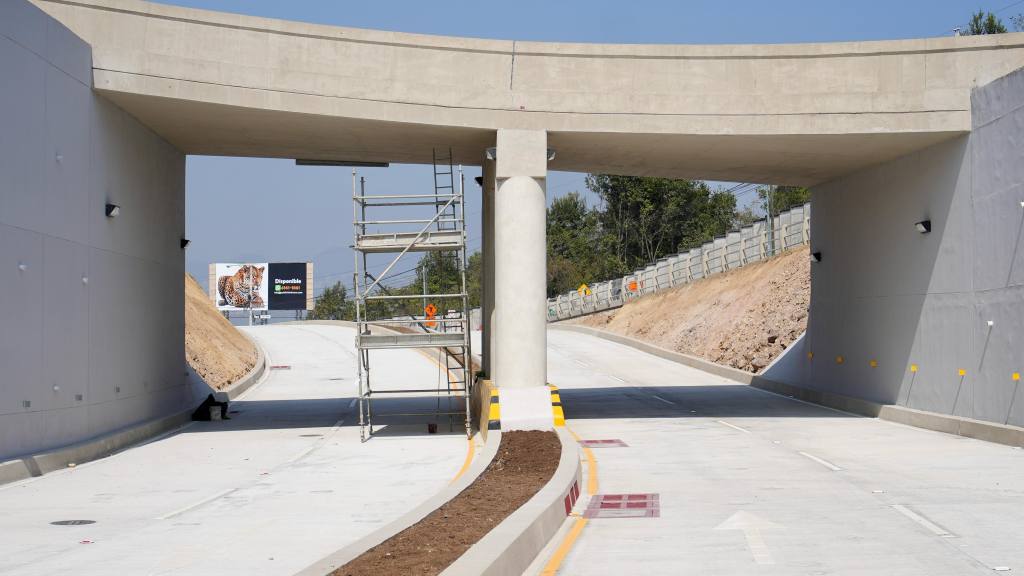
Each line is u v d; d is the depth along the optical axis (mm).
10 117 16734
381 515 12797
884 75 23422
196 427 25625
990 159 21422
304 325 84750
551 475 14750
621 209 99625
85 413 19922
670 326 55312
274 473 17172
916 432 22391
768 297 45438
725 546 10227
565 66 23438
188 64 21250
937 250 23797
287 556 10188
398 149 26047
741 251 55969
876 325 27328
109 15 21188
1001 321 20734
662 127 23219
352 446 21375
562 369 43625
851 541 10359
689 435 22000
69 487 15562
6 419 16469
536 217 22969
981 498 13164
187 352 36781
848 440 20891
